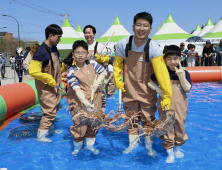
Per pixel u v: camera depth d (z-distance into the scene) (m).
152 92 2.98
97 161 2.74
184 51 11.00
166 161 2.69
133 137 3.09
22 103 4.96
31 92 5.50
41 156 2.88
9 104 4.44
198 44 15.40
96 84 2.96
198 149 3.01
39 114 4.82
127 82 3.01
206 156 2.80
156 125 2.45
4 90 4.58
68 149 3.10
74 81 2.91
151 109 3.02
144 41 2.77
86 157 2.85
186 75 2.81
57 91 3.58
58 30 3.33
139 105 3.11
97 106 3.04
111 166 2.60
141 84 2.94
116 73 3.09
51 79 3.23
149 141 3.12
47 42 3.38
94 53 4.43
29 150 3.07
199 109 5.07
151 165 2.61
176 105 2.74
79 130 2.94
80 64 3.05
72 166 2.61
